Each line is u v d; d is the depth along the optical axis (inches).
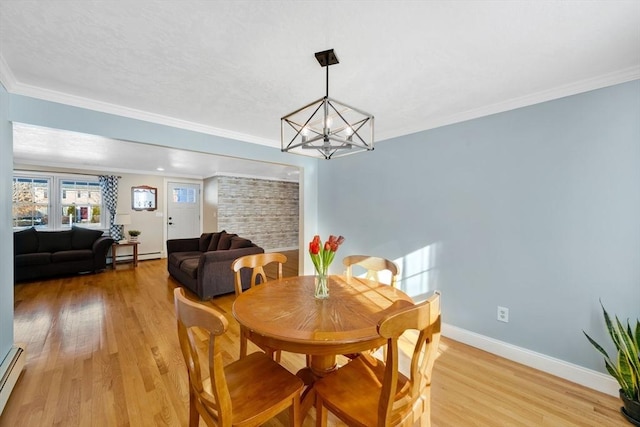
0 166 73.2
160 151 165.2
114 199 240.7
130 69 71.7
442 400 71.4
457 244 103.2
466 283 101.0
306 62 67.9
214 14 51.3
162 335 107.6
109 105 93.7
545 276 83.9
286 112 101.1
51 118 84.7
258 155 136.5
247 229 287.0
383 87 81.0
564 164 80.4
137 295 156.6
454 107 95.9
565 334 80.5
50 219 217.0
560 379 79.9
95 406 68.5
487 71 71.8
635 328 68.3
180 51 63.6
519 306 88.9
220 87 81.7
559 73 72.6
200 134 116.6
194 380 46.8
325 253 68.1
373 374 56.1
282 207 317.7
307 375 69.3
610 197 73.4
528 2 47.9
